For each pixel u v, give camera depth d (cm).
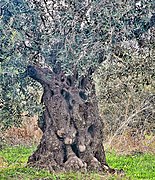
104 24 1309
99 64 1398
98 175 1519
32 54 1445
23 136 2658
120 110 2353
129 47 1448
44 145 1584
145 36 1447
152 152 2444
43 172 1530
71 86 1551
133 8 1335
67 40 1356
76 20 1359
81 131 1567
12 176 1472
